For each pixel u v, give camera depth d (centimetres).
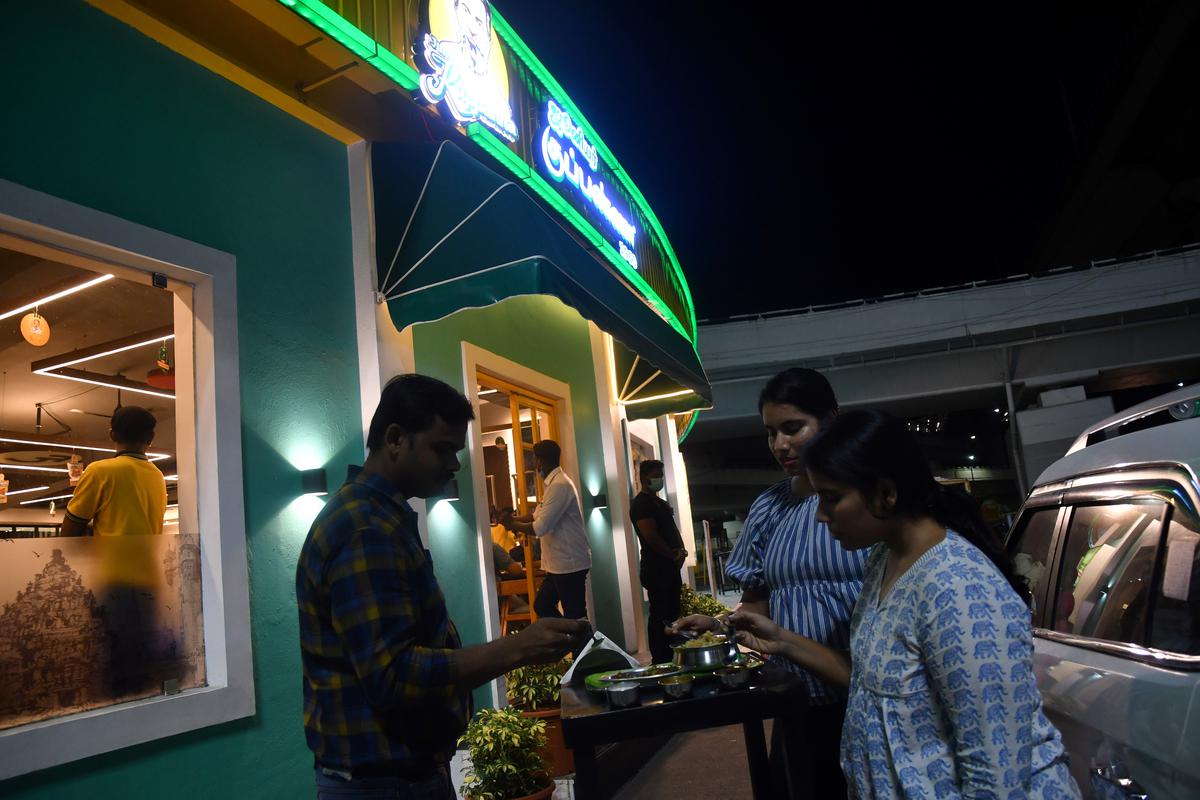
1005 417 5059
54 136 366
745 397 3247
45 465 792
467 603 608
